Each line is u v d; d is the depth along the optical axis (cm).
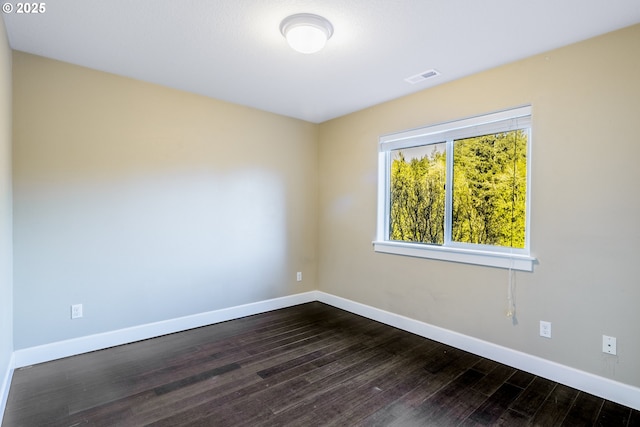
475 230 280
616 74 202
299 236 407
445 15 189
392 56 239
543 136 231
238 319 350
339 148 392
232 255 348
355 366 246
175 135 307
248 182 359
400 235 340
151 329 296
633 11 182
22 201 236
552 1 174
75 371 233
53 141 247
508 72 249
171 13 189
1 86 185
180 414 187
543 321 231
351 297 377
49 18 194
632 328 197
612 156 203
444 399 204
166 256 304
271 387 216
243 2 179
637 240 195
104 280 271
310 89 305
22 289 237
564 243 222
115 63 254
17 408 190
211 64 255
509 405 198
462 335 276
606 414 190
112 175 273
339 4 180
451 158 296
